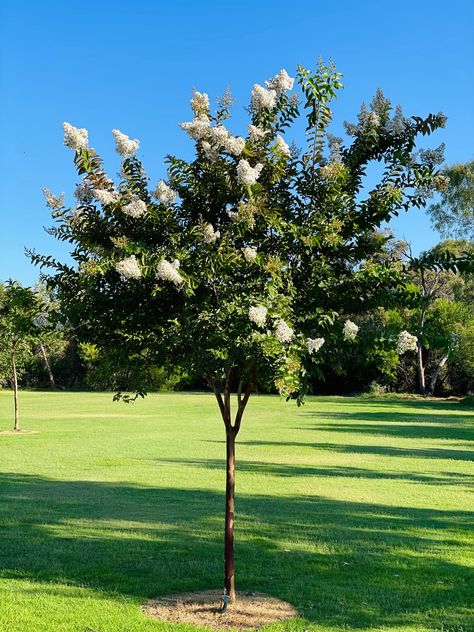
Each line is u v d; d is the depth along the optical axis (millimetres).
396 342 5312
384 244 5969
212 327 5051
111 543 7633
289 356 4895
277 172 5543
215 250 5352
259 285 5270
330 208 5586
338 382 53594
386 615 5414
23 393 54406
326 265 5473
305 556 7164
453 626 5184
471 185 44531
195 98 5598
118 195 5504
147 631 4945
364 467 14133
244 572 6570
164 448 17500
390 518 9078
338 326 5375
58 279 5648
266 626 5098
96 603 5594
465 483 12195
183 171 5562
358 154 5781
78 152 5367
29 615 5258
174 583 6211
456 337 5559
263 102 5434
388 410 35125
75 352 63375
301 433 22359
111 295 5566
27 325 5645
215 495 10672
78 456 15773
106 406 37062
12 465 14195
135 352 5723
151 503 9992
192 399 44875
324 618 5332
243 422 27078
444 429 24188
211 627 5082
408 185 5723
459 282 47562
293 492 11023
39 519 8875
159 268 4828
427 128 5715
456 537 8062
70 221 5652
